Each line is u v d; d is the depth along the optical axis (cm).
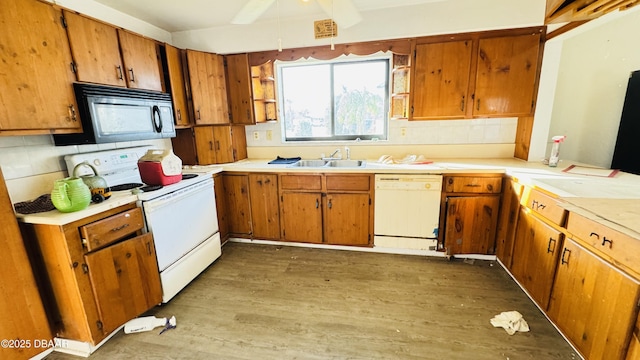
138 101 211
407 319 178
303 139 330
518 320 169
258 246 290
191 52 260
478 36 234
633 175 196
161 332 173
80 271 150
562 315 155
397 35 243
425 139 291
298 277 230
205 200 242
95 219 157
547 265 169
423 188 243
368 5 235
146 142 262
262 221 288
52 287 154
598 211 131
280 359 150
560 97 266
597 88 250
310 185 266
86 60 179
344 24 194
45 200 164
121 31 205
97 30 187
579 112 261
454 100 249
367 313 185
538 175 199
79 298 151
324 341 162
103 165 209
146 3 217
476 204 237
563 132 272
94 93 178
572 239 149
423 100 256
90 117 176
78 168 171
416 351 153
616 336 119
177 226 208
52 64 160
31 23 149
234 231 298
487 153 281
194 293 212
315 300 200
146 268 182
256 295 208
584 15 153
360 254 266
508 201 222
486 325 170
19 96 145
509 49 231
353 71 304
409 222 254
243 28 271
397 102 287
